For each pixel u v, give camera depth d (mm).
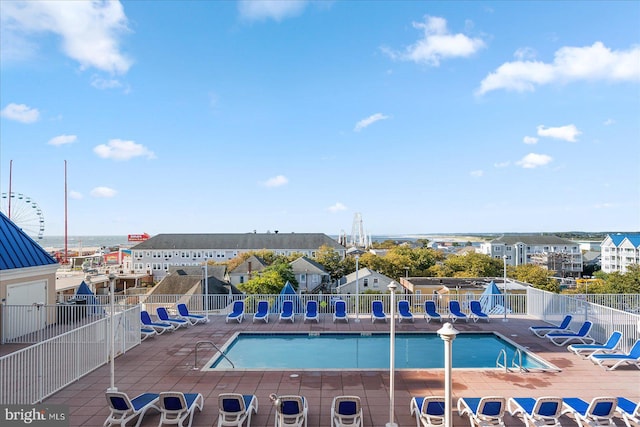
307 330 17547
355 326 18266
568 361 13055
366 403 9836
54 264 19844
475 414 8523
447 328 6445
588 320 15945
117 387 10914
